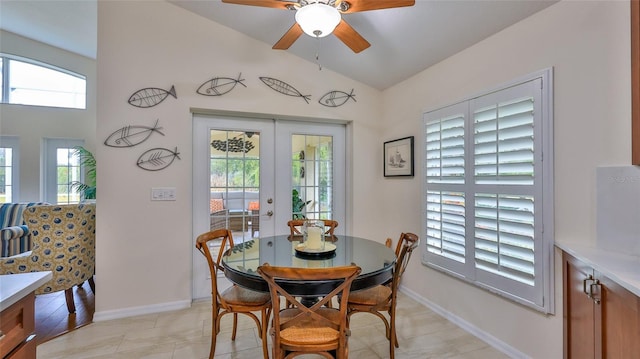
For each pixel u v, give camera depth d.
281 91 3.15
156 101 2.75
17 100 5.09
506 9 1.94
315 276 1.38
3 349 0.95
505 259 2.07
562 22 1.75
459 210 2.45
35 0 3.58
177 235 2.81
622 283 1.12
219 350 2.17
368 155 3.54
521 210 1.96
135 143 2.69
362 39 2.11
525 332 1.97
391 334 1.99
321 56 3.14
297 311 1.83
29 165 5.05
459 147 2.45
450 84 2.56
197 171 3.06
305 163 3.48
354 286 1.63
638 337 1.06
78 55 5.31
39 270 2.57
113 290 2.64
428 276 2.87
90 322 2.56
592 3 1.61
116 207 2.64
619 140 1.50
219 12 2.79
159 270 2.76
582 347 1.50
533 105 1.89
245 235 3.24
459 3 2.00
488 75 2.21
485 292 2.26
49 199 5.25
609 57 1.54
